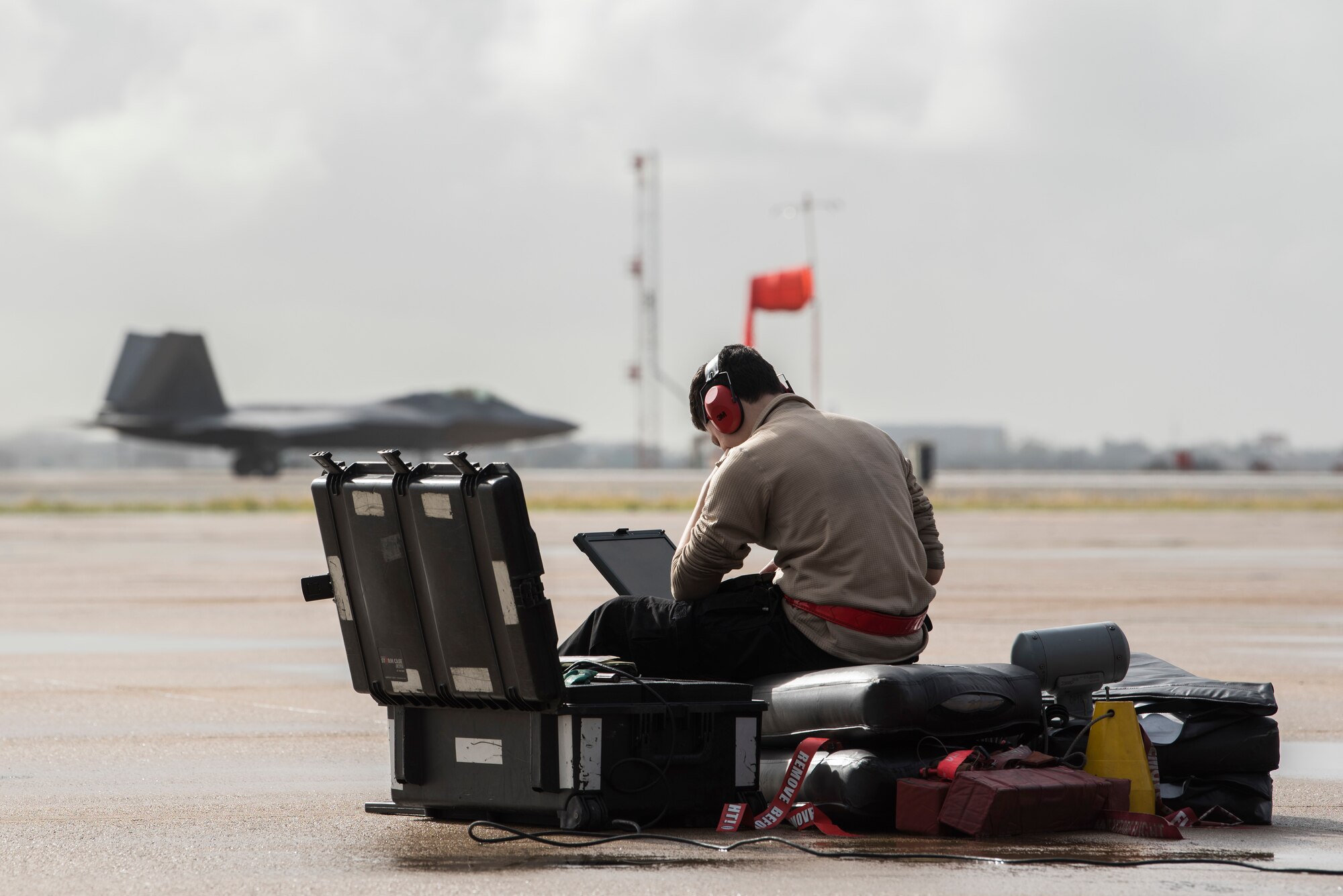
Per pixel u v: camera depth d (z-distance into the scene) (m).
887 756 9.40
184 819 9.78
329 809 10.24
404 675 9.48
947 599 30.92
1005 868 7.96
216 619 27.31
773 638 10.05
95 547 53.03
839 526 9.93
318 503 9.70
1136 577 37.81
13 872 8.01
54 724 14.91
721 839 8.91
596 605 29.38
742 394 10.56
